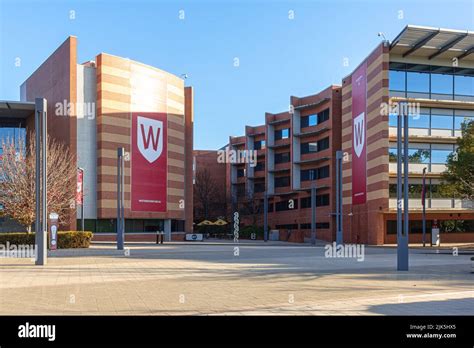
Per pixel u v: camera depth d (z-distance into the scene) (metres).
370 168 47.97
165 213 55.22
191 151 61.59
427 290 12.35
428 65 47.91
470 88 48.91
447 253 32.31
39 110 19.23
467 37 43.16
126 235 51.81
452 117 48.53
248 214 78.56
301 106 64.00
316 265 20.81
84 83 50.19
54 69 53.06
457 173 37.97
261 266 20.16
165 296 11.26
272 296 11.21
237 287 12.95
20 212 35.25
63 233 29.64
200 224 68.75
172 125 56.94
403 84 47.25
